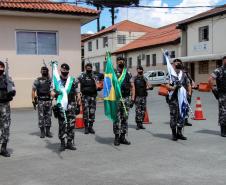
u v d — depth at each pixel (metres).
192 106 18.62
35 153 8.77
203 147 9.02
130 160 7.89
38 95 10.81
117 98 9.31
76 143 9.81
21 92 19.03
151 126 12.47
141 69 11.92
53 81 8.91
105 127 12.51
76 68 20.20
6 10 18.14
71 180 6.57
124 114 9.41
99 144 9.65
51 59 19.64
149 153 8.49
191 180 6.44
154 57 43.44
